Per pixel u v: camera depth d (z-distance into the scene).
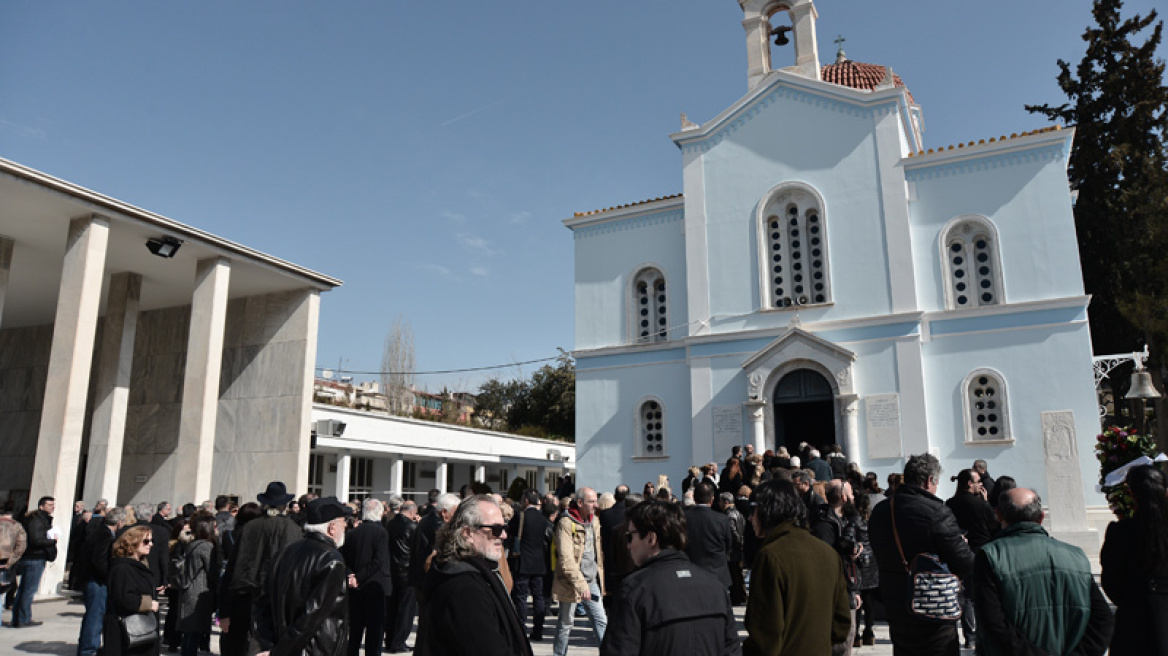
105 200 17.23
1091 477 18.41
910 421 19.98
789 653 4.44
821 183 22.34
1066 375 19.03
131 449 24.58
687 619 4.04
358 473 32.84
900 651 5.89
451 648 3.80
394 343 56.00
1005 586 4.69
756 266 22.75
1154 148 29.50
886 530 6.13
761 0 25.17
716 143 24.05
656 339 24.38
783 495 4.92
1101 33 30.83
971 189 20.89
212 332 19.75
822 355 20.89
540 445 43.84
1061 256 19.70
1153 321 24.00
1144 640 4.78
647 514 4.42
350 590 9.46
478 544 4.15
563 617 9.27
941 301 20.64
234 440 23.28
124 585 7.33
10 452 25.11
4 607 14.32
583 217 25.86
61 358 16.47
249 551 8.44
